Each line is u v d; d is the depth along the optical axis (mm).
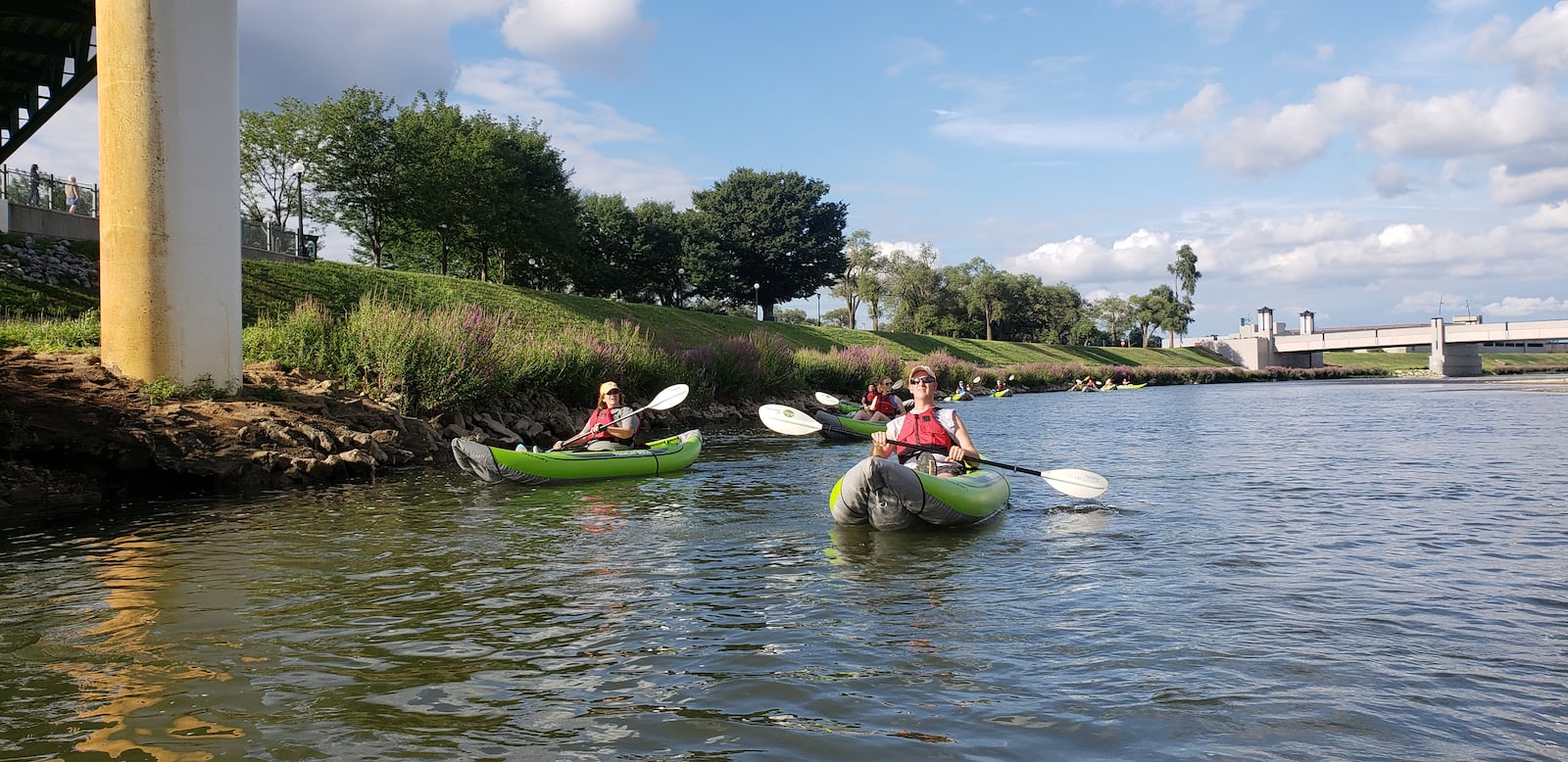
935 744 3029
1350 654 3906
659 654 4043
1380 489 9383
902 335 66688
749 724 3229
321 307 16594
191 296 11016
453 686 3660
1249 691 3484
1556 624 4332
